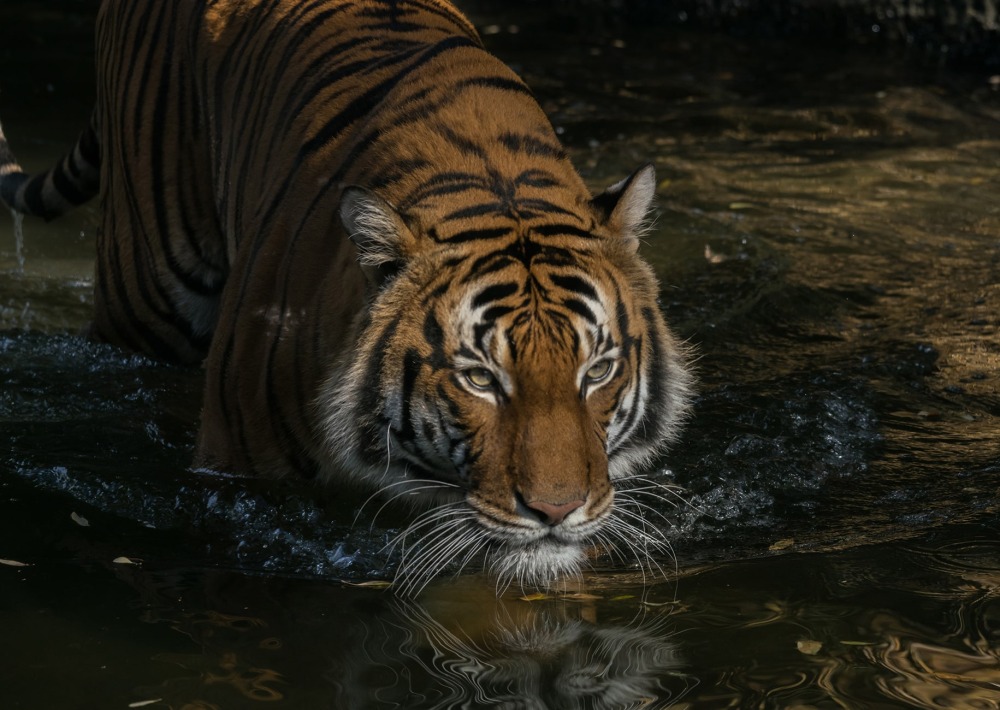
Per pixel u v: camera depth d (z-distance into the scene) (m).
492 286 6.98
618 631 7.16
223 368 8.21
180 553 8.02
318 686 6.53
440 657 6.86
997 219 14.28
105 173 10.41
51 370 10.41
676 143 16.86
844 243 13.61
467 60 8.38
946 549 8.09
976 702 6.42
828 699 6.45
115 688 6.48
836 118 17.95
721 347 11.21
